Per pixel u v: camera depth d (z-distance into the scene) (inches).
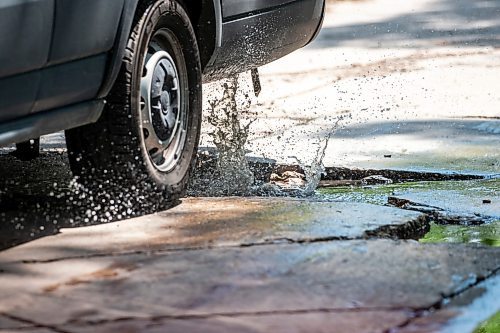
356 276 181.6
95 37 212.1
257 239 205.3
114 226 219.5
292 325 158.6
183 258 192.5
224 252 195.9
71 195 244.1
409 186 283.7
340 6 687.7
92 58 213.9
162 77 236.2
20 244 205.3
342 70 488.4
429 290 174.6
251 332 155.9
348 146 332.8
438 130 355.3
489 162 308.5
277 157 315.9
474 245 203.6
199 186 274.7
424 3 694.5
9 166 292.0
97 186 228.1
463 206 254.8
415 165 305.0
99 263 190.9
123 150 223.0
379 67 493.7
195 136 249.0
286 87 450.0
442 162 308.8
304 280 179.3
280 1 284.7
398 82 454.6
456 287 176.6
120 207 228.5
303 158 314.3
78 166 226.8
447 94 424.5
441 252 197.5
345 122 373.1
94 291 174.9
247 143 336.5
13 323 160.4
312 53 535.2
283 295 171.6
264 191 275.4
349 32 598.9
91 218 227.3
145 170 226.8
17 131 198.7
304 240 204.8
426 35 585.0
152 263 189.8
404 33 592.7
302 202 246.2
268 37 283.6
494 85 441.7
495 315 167.5
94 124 223.1
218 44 260.7
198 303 168.2
